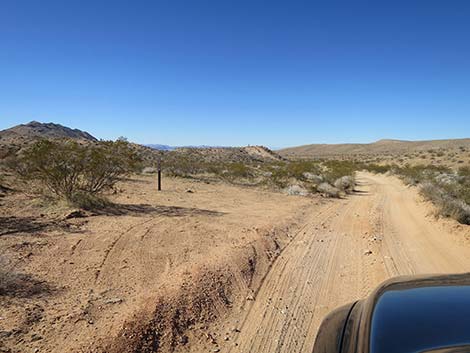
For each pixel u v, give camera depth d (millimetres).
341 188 27781
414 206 18891
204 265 7559
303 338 5113
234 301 6348
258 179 31266
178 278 6781
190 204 16359
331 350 2996
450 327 2512
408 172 41688
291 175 31250
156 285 6613
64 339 4652
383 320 2744
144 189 20625
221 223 12289
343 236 11609
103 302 5793
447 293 3035
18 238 8820
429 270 8109
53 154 13289
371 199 22734
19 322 4961
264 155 108750
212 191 22312
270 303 6293
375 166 61406
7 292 5867
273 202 18953
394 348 2396
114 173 15531
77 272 6996
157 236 9930
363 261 8805
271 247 9719
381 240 11062
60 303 5668
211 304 6020
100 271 7125
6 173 18750
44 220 10781
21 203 12945
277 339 5082
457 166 56625
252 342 5004
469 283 3260
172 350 4734
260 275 7680
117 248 8609
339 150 198500
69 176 14211
